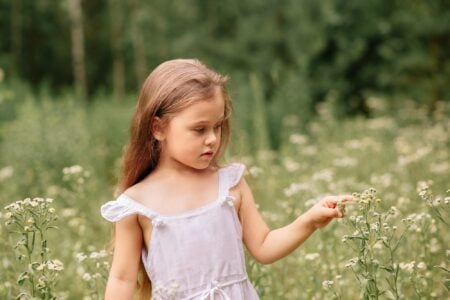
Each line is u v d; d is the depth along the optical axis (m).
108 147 10.83
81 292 4.42
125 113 11.61
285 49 15.09
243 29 15.21
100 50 20.53
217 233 2.89
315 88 14.90
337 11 14.88
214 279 2.85
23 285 3.19
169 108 2.86
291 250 2.99
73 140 9.66
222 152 3.11
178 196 2.93
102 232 5.40
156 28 16.56
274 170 7.66
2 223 3.45
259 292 3.52
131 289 2.92
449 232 4.27
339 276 3.56
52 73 19.80
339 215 2.88
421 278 3.58
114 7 19.64
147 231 2.91
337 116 13.42
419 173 6.18
